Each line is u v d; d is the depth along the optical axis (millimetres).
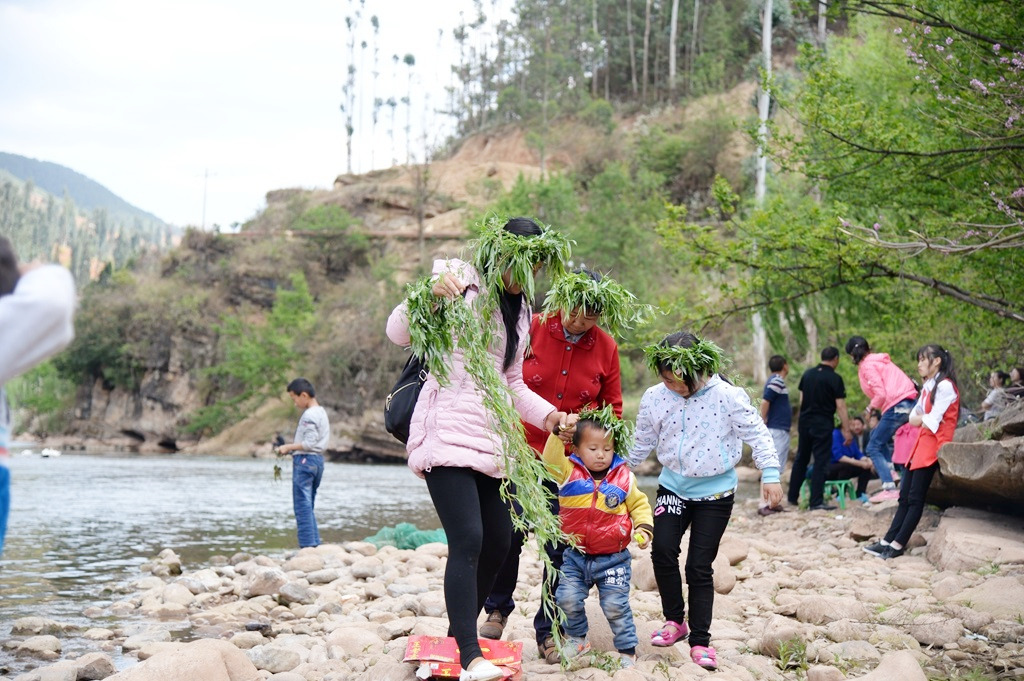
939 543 7656
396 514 14766
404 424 4207
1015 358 14242
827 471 11703
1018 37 9164
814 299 12703
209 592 7555
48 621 6172
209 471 29438
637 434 5070
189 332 62500
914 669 4254
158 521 13406
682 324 12492
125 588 7645
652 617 5922
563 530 4625
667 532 4930
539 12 112625
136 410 62719
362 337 51625
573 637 4719
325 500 17734
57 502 16469
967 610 5629
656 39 101125
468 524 3986
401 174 85000
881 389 10992
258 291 65688
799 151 11469
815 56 11297
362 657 5059
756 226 11977
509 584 4918
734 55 84562
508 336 4328
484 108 114312
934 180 10703
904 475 8312
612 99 102062
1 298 2238
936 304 12234
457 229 69125
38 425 69875
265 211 78875
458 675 4012
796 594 6520
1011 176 9945
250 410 55719
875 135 10547
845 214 11062
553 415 4441
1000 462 7832
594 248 47500
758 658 4910
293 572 8055
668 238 12258
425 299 4016
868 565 7715
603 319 4672
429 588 7172
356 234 66625
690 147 66750
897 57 14203
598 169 74875
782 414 12148
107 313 63906
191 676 4059
